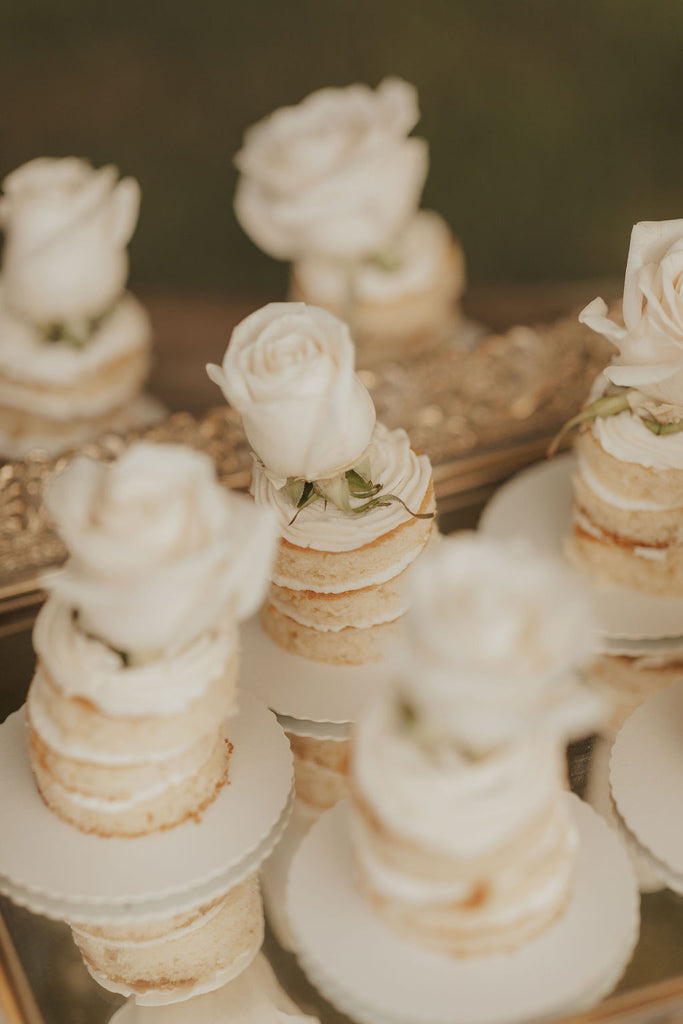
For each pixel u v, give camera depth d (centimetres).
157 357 94
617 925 59
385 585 67
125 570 55
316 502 67
